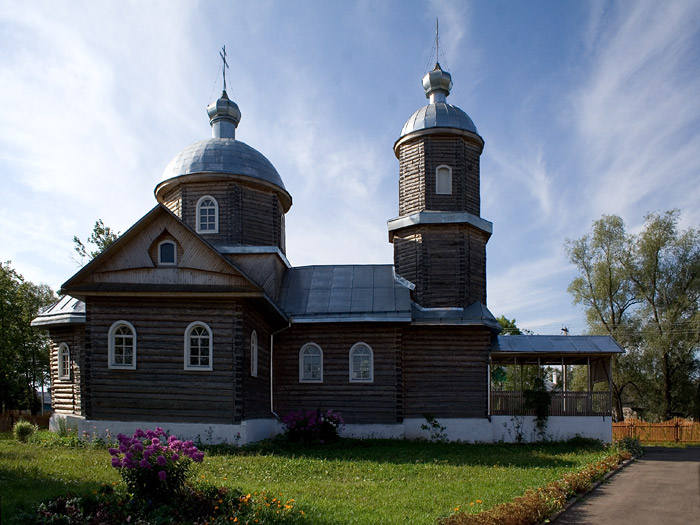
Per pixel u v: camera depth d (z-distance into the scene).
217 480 13.93
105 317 21.09
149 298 21.16
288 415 22.89
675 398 42.62
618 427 36.62
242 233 26.52
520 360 29.45
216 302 21.09
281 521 10.38
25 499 11.02
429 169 27.97
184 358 20.81
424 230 27.56
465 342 26.52
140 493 10.66
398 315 25.48
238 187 26.58
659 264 43.19
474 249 28.12
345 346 25.92
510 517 10.46
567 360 30.08
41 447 19.42
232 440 20.39
